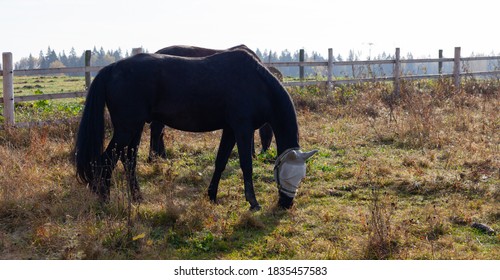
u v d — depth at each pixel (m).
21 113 12.17
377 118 12.45
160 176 7.92
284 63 15.09
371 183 7.56
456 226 6.01
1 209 6.01
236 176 8.05
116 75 6.16
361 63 16.44
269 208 6.50
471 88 16.84
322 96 15.11
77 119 10.43
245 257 5.26
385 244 5.32
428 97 14.73
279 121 6.54
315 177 7.92
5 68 10.20
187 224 5.81
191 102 6.30
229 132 6.75
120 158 6.34
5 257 4.98
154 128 8.55
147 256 5.13
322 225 6.05
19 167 7.48
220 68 6.44
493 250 5.37
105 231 5.40
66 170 7.67
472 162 8.48
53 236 5.33
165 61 6.31
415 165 8.38
